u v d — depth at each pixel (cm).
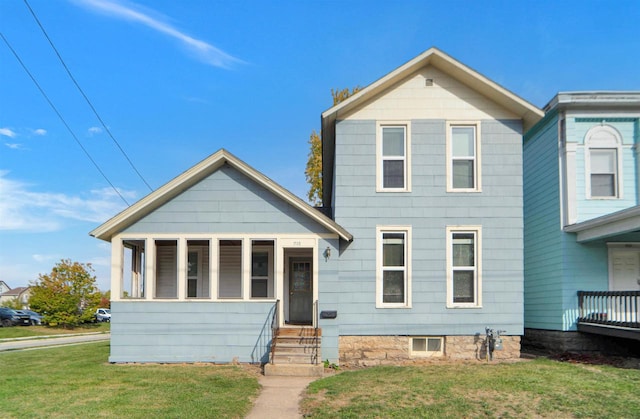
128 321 1266
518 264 1290
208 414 745
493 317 1279
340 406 802
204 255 1491
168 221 1291
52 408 774
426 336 1280
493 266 1291
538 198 1593
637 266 1399
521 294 1281
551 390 871
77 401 821
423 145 1319
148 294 1273
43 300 3566
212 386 950
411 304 1281
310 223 1283
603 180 1428
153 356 1255
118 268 1280
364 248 1297
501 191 1308
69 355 1495
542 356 1396
